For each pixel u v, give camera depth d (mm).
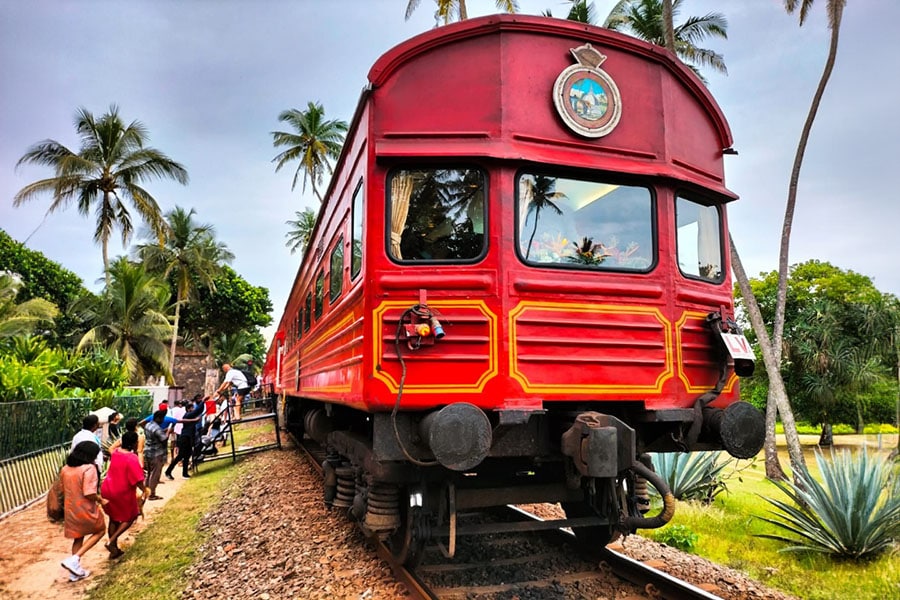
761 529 7570
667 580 4453
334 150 32938
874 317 23234
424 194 4207
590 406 4398
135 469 6996
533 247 4199
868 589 5254
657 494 8891
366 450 4824
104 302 25844
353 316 4734
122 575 6203
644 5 17828
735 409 4172
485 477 4859
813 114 11914
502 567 5059
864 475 6445
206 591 5402
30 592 5855
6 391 10078
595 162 4367
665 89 4785
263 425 22562
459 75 4316
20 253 34094
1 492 8672
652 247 4523
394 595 4582
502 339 3945
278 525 7152
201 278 38031
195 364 36562
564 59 4477
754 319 12016
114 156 27391
